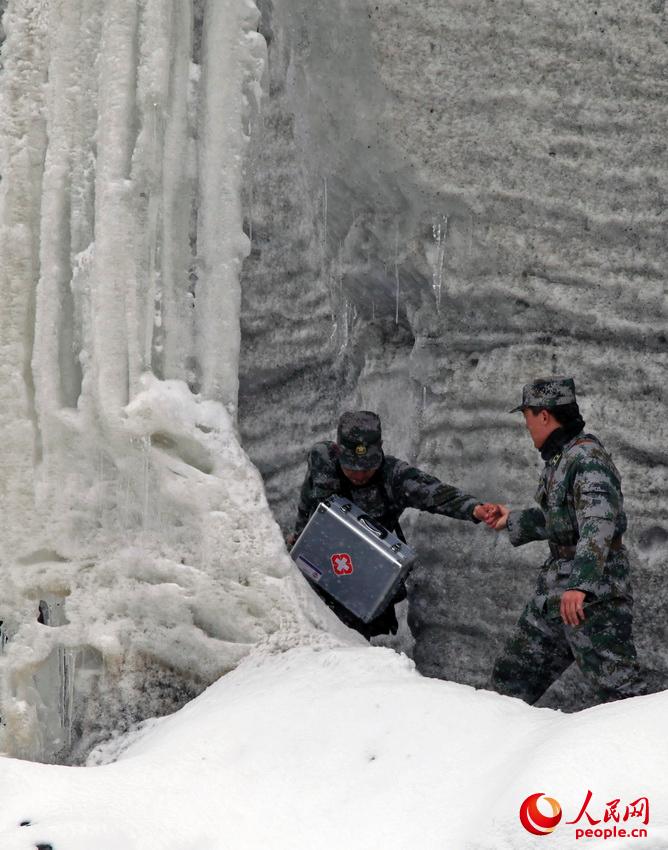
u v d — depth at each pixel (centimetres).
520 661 1778
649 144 2000
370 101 2123
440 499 1991
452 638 2252
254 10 1828
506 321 2188
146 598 1728
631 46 1980
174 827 1230
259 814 1248
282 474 2727
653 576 2047
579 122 2033
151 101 1758
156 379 1752
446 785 1221
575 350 2122
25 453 1789
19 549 1788
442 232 2181
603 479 1656
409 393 2352
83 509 1772
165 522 1748
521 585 2164
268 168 2705
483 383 2212
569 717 1286
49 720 1758
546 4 2005
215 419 1775
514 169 2081
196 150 1806
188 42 1797
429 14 2053
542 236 2100
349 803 1238
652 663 2031
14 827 1227
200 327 1808
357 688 1447
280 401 2747
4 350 1797
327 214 2362
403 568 1894
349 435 1958
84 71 1791
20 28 1816
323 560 1911
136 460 1744
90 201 1789
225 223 1812
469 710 1348
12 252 1798
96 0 1788
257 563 1709
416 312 2317
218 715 1476
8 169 1805
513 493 2183
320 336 2669
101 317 1742
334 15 2097
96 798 1277
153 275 1770
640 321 2061
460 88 2072
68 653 1752
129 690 1725
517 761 1195
